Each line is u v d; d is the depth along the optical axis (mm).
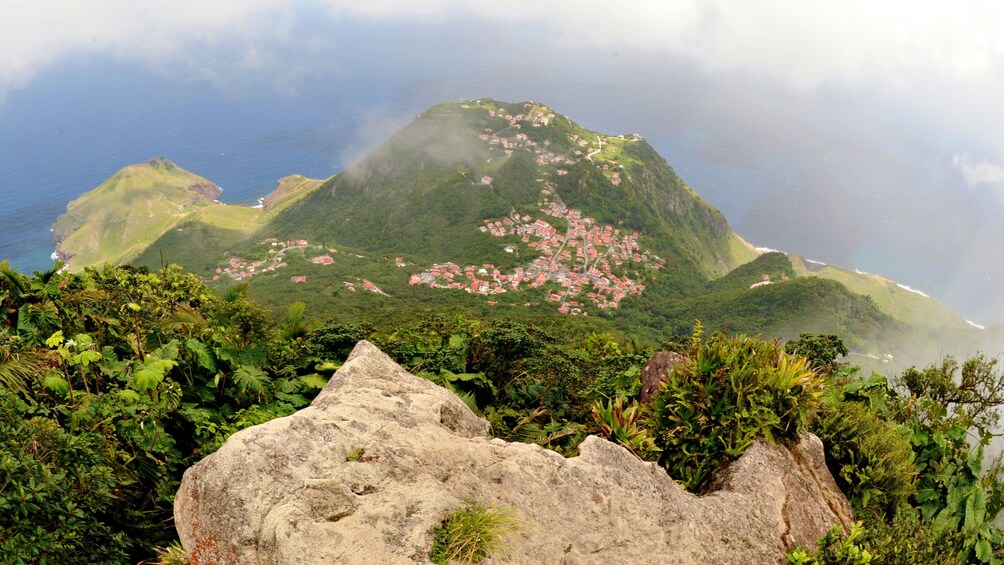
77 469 4152
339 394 4098
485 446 3965
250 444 3303
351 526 2982
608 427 5336
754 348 5480
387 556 2885
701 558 3762
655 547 3678
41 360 5426
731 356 5266
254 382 6207
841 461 5359
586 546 3479
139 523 4551
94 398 4988
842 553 4109
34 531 3768
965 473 5520
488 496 3512
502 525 3250
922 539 4363
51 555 3787
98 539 4117
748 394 5070
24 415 4680
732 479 4633
